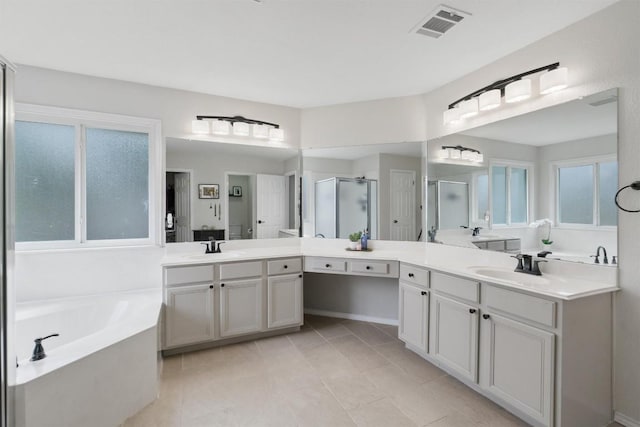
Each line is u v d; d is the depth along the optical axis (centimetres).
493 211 246
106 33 206
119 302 255
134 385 190
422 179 315
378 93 313
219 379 227
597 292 169
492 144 247
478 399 203
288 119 347
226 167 321
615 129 178
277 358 258
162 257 293
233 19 192
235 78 276
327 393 210
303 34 209
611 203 181
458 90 278
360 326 330
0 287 126
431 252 304
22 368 149
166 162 297
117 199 287
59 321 236
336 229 343
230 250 323
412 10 184
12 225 133
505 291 186
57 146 267
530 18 191
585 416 168
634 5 170
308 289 371
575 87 196
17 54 232
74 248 269
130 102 282
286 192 345
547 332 165
